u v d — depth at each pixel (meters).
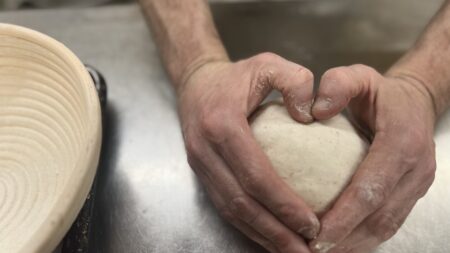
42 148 0.30
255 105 0.29
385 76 0.33
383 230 0.26
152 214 0.32
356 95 0.28
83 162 0.23
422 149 0.27
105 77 0.40
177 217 0.32
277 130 0.27
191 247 0.31
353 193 0.25
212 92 0.30
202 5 0.39
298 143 0.27
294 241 0.25
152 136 0.36
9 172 0.30
